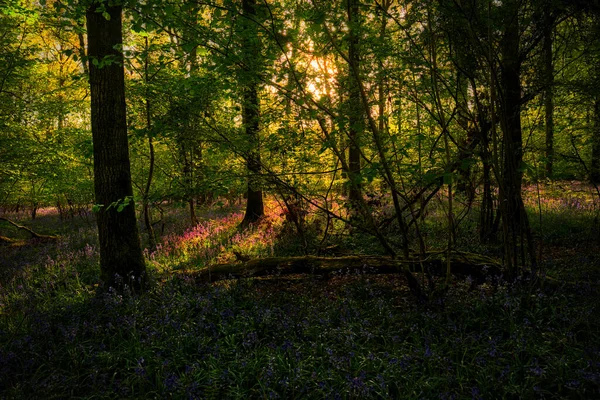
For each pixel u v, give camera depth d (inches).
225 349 178.2
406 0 202.1
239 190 299.7
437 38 219.5
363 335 181.2
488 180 255.9
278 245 376.8
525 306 198.8
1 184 471.2
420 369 159.8
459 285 239.9
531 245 215.6
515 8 200.4
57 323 212.5
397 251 317.4
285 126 274.4
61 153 446.9
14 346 185.3
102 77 239.0
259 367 165.0
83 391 158.4
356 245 354.3
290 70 191.9
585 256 273.6
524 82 264.1
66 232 620.1
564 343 160.2
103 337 195.5
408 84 220.1
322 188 336.5
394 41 231.1
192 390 146.1
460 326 180.7
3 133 408.8
